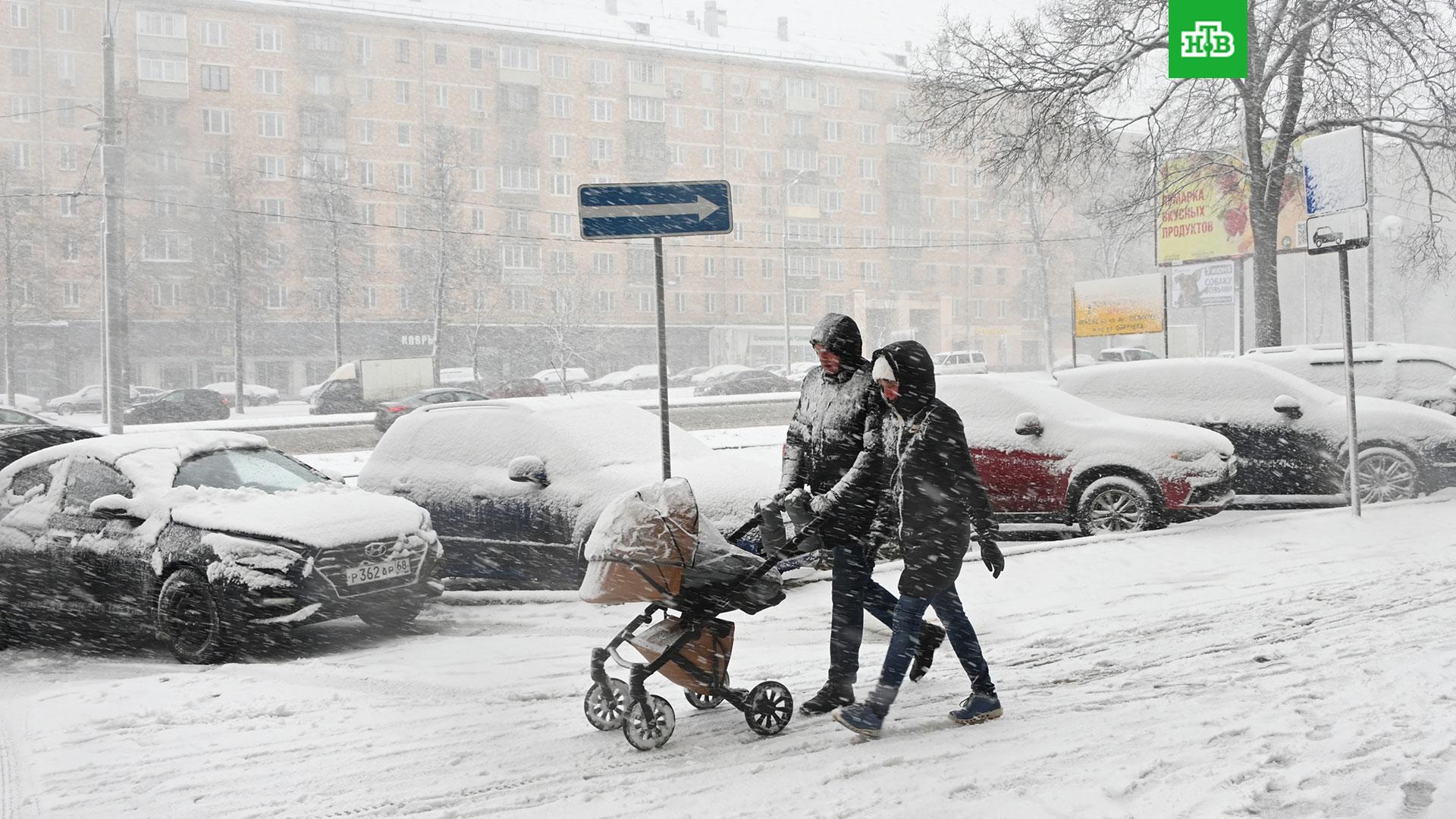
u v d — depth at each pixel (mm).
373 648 7508
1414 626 6738
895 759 4590
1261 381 12672
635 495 4992
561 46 81750
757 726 5043
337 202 59688
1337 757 4391
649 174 84188
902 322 91500
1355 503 11172
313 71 75312
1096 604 7914
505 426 9586
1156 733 4809
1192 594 8156
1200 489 10766
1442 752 4371
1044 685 5809
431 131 67938
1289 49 21797
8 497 8539
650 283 83188
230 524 7477
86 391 55906
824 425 5398
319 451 30078
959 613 5113
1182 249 29266
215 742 5242
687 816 4066
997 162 24516
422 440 9914
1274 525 10820
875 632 7324
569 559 8758
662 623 5082
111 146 25953
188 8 72875
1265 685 5570
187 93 72625
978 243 94688
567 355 67375
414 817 4191
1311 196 11531
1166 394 12836
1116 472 10961
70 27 71062
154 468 8164
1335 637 6574
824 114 90062
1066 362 56156
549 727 5371
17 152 69938
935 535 4918
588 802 4285
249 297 61875
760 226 87750
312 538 7461
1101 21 23062
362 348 74250
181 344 68938
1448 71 21609
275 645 7734
